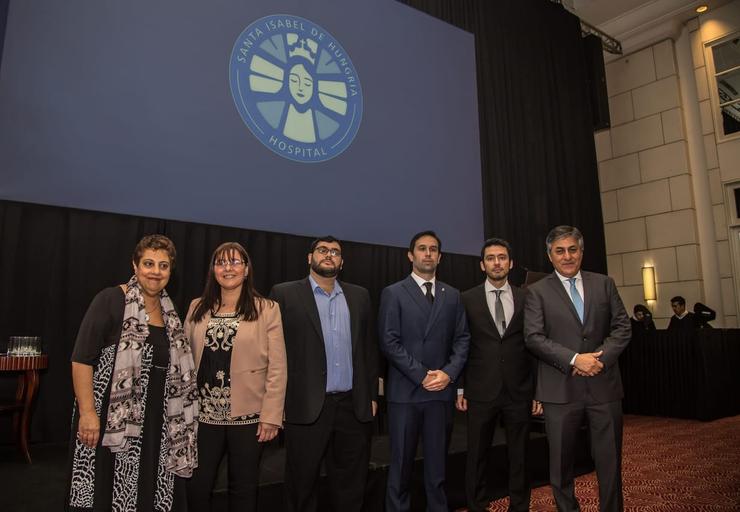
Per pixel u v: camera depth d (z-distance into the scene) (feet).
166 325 5.86
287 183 12.59
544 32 22.48
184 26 11.55
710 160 24.31
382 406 12.03
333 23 14.16
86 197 9.92
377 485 8.80
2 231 9.46
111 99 10.40
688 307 23.94
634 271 25.98
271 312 6.57
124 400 5.24
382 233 14.19
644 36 26.20
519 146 20.16
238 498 6.03
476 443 8.25
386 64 15.20
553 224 20.93
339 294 7.79
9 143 9.25
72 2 10.21
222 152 11.68
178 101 11.23
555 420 7.24
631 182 26.53
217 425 6.14
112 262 10.50
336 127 13.70
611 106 27.68
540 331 7.48
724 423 18.03
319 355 7.10
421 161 15.49
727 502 9.32
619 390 7.25
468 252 16.24
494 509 9.40
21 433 8.48
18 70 9.49
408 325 7.75
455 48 17.35
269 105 12.57
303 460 6.88
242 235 12.44
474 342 8.52
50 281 9.91
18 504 6.59
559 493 7.16
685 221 24.41
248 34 12.48
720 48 24.53
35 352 8.93
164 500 5.55
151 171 10.69
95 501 5.12
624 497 9.67
